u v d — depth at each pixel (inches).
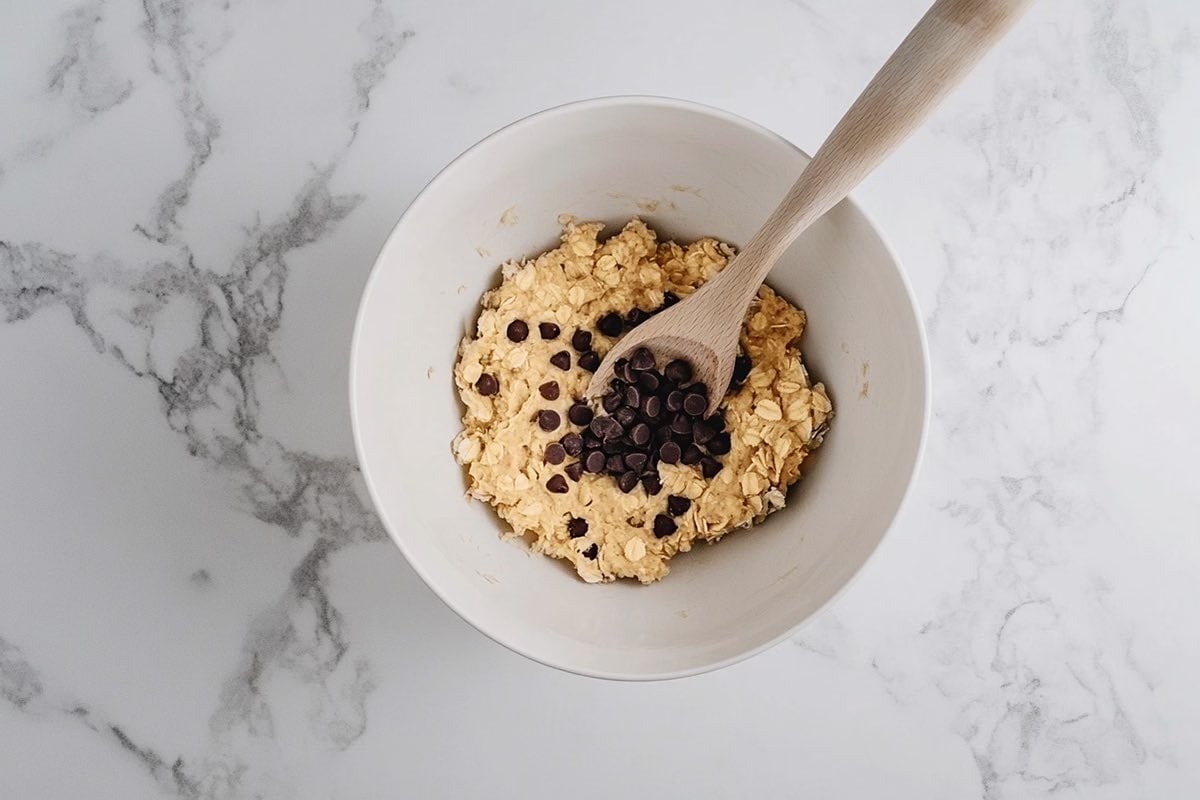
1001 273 31.6
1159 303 31.8
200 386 31.2
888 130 24.8
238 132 31.2
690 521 29.4
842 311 28.6
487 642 31.2
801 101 31.3
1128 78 31.8
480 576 28.0
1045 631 31.7
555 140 27.7
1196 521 31.9
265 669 31.2
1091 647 31.8
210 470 31.2
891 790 31.5
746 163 28.0
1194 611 31.8
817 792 31.4
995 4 23.3
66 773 31.2
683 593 29.1
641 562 29.2
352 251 31.1
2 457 31.2
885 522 26.5
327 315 31.1
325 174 31.2
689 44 31.3
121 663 31.3
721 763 31.4
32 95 31.2
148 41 31.2
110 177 31.2
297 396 31.1
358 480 31.1
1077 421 31.8
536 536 29.5
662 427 29.7
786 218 26.2
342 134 31.2
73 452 31.2
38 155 31.2
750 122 27.0
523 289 29.7
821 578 27.3
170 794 31.3
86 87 31.2
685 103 27.1
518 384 29.4
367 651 31.2
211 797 31.2
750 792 31.4
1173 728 31.8
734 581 28.9
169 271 31.2
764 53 31.4
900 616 31.6
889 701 31.5
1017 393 31.7
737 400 29.5
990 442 31.7
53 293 31.2
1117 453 31.8
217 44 31.2
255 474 31.2
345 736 31.2
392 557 31.2
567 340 29.9
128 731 31.3
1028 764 31.7
